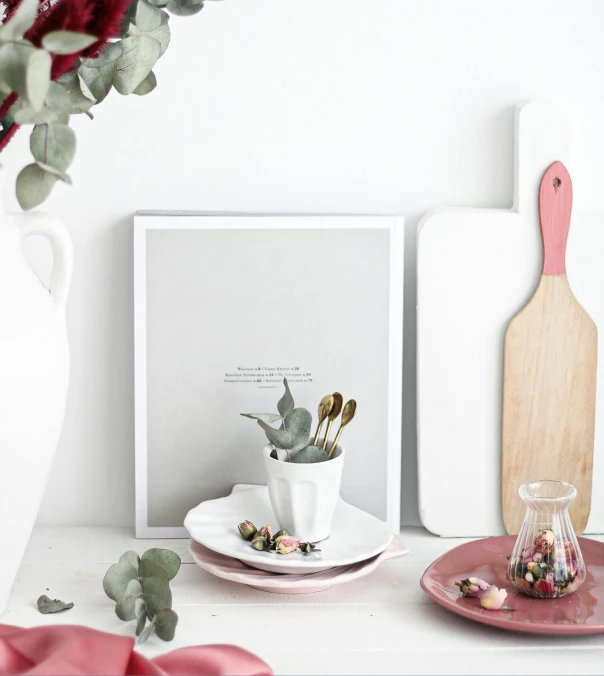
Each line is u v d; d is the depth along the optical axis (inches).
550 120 35.3
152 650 26.7
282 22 35.3
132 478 37.3
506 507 36.5
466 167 36.5
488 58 36.0
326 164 36.2
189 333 35.4
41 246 35.7
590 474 36.7
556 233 35.7
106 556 34.0
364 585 31.5
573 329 36.1
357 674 25.4
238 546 31.3
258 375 35.7
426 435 36.4
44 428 27.2
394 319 35.7
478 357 36.2
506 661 26.3
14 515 27.3
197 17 35.0
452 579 31.0
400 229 35.4
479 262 35.8
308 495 31.4
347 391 35.9
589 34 36.1
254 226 35.1
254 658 24.2
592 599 29.6
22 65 20.8
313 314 35.6
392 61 35.8
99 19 22.8
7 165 35.3
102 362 36.7
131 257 36.1
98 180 35.7
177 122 35.6
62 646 23.5
